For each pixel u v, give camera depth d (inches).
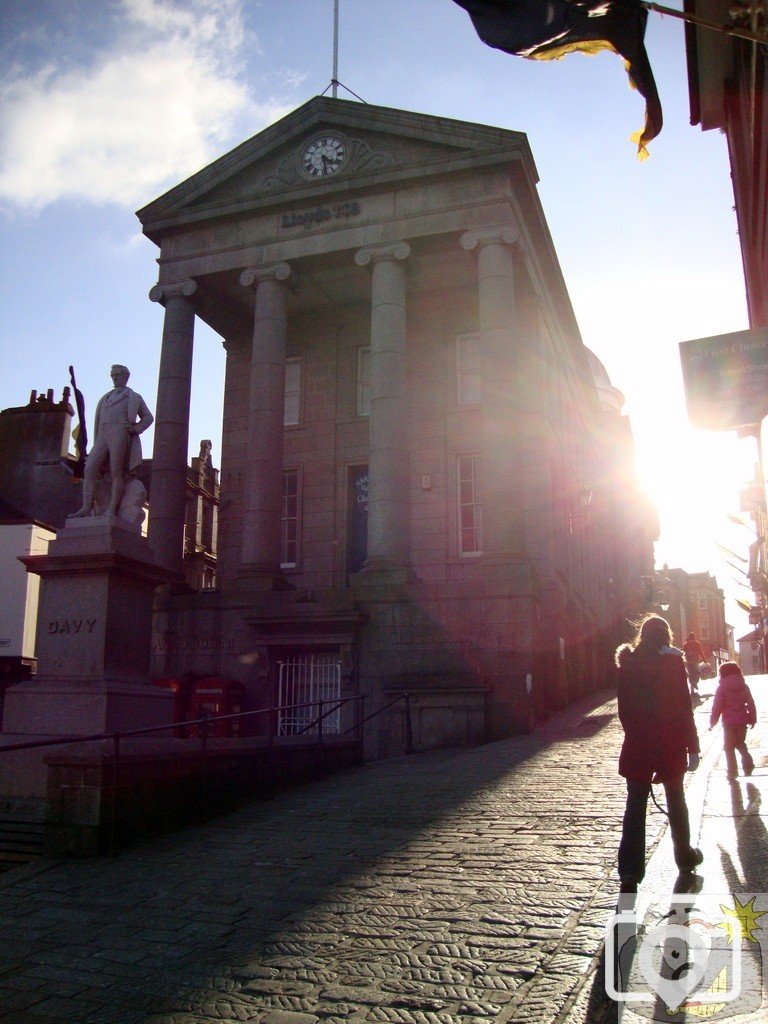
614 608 1596.9
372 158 981.8
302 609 838.5
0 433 1513.3
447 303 1090.7
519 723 763.4
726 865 247.3
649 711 241.3
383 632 830.5
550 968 204.7
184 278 1033.5
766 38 200.8
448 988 199.5
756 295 591.2
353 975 212.5
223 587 1072.2
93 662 509.7
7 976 226.8
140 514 558.3
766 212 454.0
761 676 1454.2
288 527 1104.2
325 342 1135.6
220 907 275.9
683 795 241.8
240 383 1138.0
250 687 878.4
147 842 375.6
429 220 941.2
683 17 206.1
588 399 1517.0
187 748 415.5
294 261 995.9
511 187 933.2
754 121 429.4
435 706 774.5
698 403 379.2
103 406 569.0
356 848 341.1
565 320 1229.7
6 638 1283.2
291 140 1016.9
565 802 393.7
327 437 1104.8
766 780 391.9
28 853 371.2
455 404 1063.6
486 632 800.9
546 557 949.8
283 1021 190.4
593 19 214.5
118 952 240.7
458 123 939.3
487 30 224.1
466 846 330.0
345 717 815.7
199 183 1041.5
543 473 975.6
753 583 1267.2
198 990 210.8
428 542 1032.8
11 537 1317.7
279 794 484.1
